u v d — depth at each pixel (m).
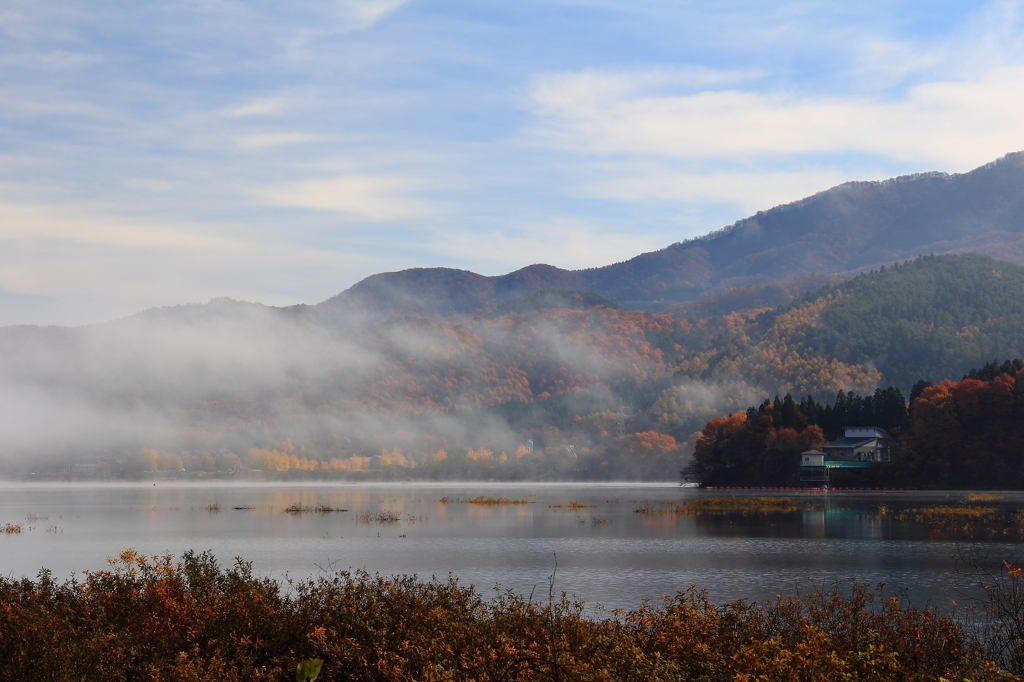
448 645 20.81
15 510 121.19
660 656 20.78
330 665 20.81
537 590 42.84
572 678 18.42
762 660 19.98
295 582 44.25
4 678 19.17
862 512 103.94
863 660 20.03
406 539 71.25
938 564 52.75
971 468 171.62
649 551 61.38
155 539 72.25
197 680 19.77
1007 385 173.00
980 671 20.83
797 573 49.06
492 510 115.88
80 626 22.86
